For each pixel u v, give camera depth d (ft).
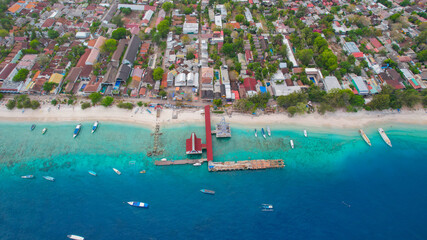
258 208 307.17
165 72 453.17
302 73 448.24
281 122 394.73
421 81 432.25
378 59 474.08
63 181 325.01
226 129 373.81
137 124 383.86
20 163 340.18
